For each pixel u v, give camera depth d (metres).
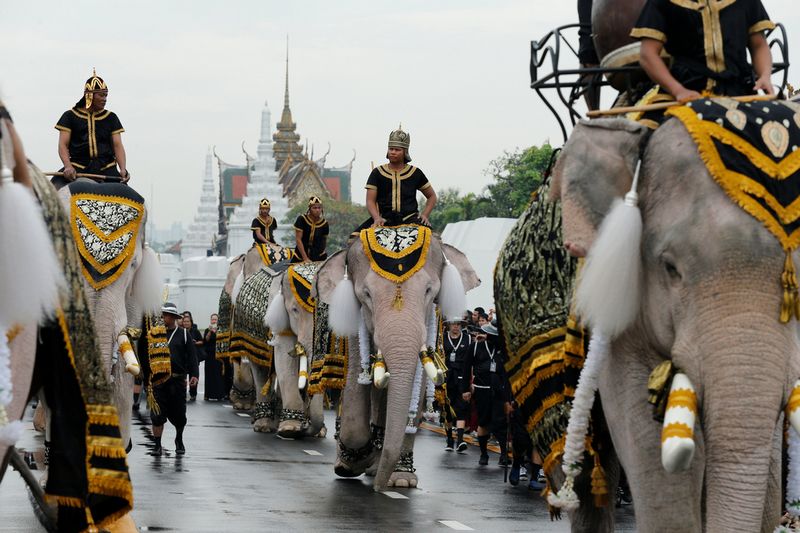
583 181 6.50
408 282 15.73
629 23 7.74
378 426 16.84
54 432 6.66
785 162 6.02
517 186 79.06
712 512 5.80
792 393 5.76
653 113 6.84
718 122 6.11
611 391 6.69
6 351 5.85
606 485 7.72
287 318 24.11
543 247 8.26
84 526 6.82
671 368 6.09
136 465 18.53
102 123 14.23
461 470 19.73
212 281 80.81
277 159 185.12
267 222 31.95
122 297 12.39
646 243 6.23
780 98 6.61
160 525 12.73
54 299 6.09
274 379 25.34
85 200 12.48
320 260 25.16
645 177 6.33
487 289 29.25
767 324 5.79
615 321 6.34
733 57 6.95
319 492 15.88
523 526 13.54
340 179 176.12
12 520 12.60
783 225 5.89
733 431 5.73
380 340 15.42
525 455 18.12
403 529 13.05
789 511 6.17
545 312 8.18
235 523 13.02
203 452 20.77
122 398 12.75
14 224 5.79
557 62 7.90
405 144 16.78
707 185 6.04
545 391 8.13
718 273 5.88
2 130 5.90
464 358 21.48
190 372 21.84
